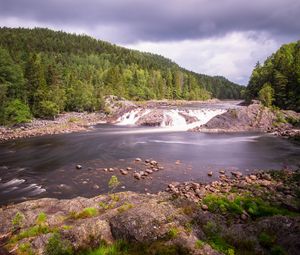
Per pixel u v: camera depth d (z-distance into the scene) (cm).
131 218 1322
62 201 1797
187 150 3978
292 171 2806
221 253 1071
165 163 3238
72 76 10512
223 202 1825
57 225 1443
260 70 12006
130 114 7962
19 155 3725
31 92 7725
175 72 16938
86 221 1412
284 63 9169
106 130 6156
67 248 1169
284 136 5088
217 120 6134
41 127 6331
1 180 2639
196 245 1115
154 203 1514
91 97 9475
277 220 1355
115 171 2894
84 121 7675
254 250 1123
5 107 6469
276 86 8162
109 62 19175
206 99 17200
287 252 1100
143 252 1112
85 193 2288
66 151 3950
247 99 11681
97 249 1155
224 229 1308
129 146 4278
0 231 1448
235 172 2792
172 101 14500
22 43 17250
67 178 2678
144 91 14488
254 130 5856
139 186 2444
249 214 1703
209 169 2989
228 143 4516
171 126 6762
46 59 13850
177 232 1223
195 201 1931
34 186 2464
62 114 8488
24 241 1277
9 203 2092
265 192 2108
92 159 3450
